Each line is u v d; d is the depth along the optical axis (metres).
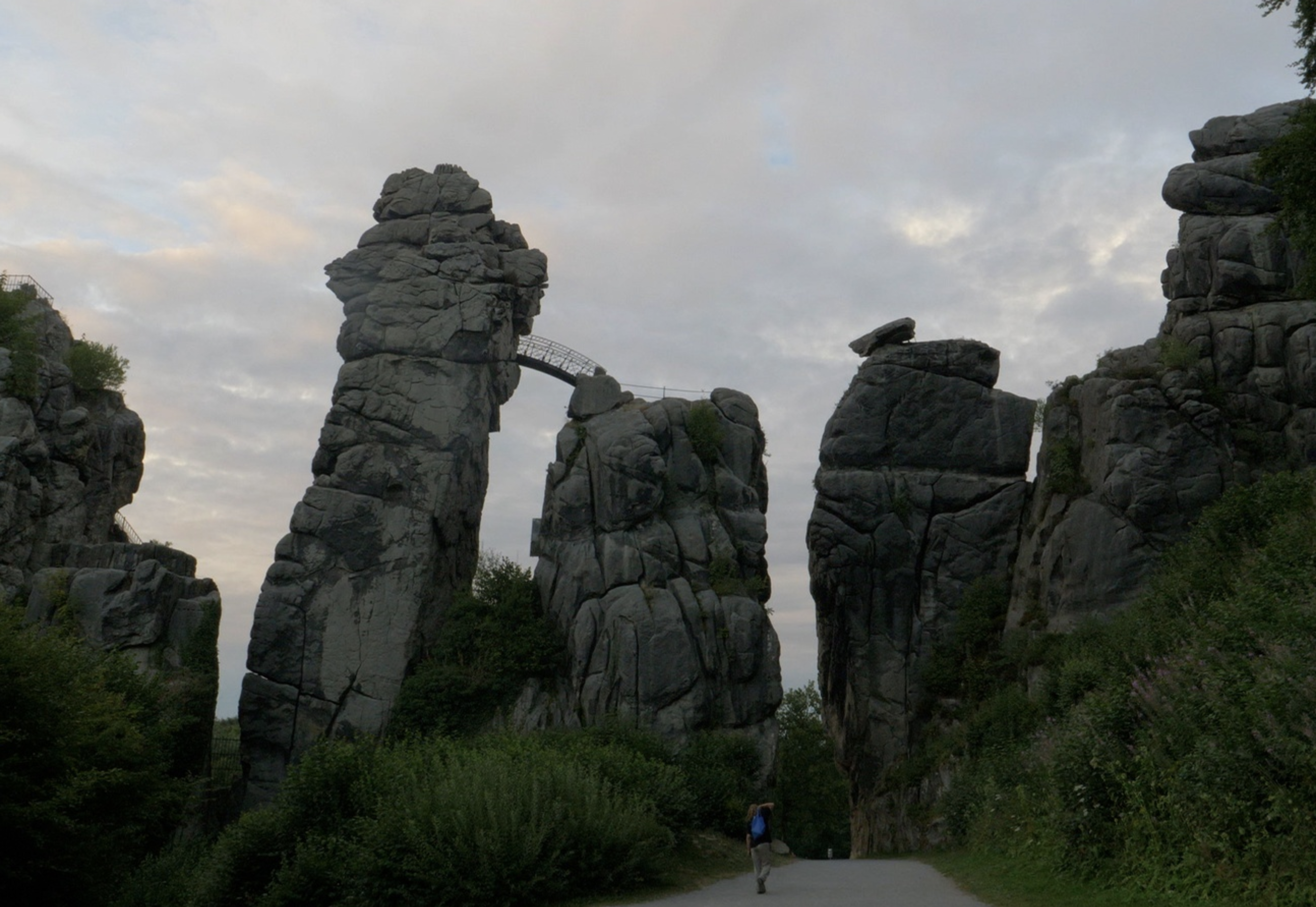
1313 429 44.38
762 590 50.78
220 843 26.78
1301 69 29.72
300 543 51.22
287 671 49.25
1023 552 49.28
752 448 56.06
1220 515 36.56
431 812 22.70
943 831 39.22
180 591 49.47
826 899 20.23
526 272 58.75
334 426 53.22
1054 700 36.09
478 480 55.69
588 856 22.67
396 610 50.06
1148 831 17.23
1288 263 46.91
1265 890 13.77
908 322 55.28
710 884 24.92
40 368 52.19
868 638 50.66
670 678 45.38
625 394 56.16
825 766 77.44
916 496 51.56
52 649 23.52
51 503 50.91
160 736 35.19
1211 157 51.12
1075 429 49.19
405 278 55.81
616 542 49.47
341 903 22.36
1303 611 17.48
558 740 36.72
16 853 20.73
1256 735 14.45
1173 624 29.11
